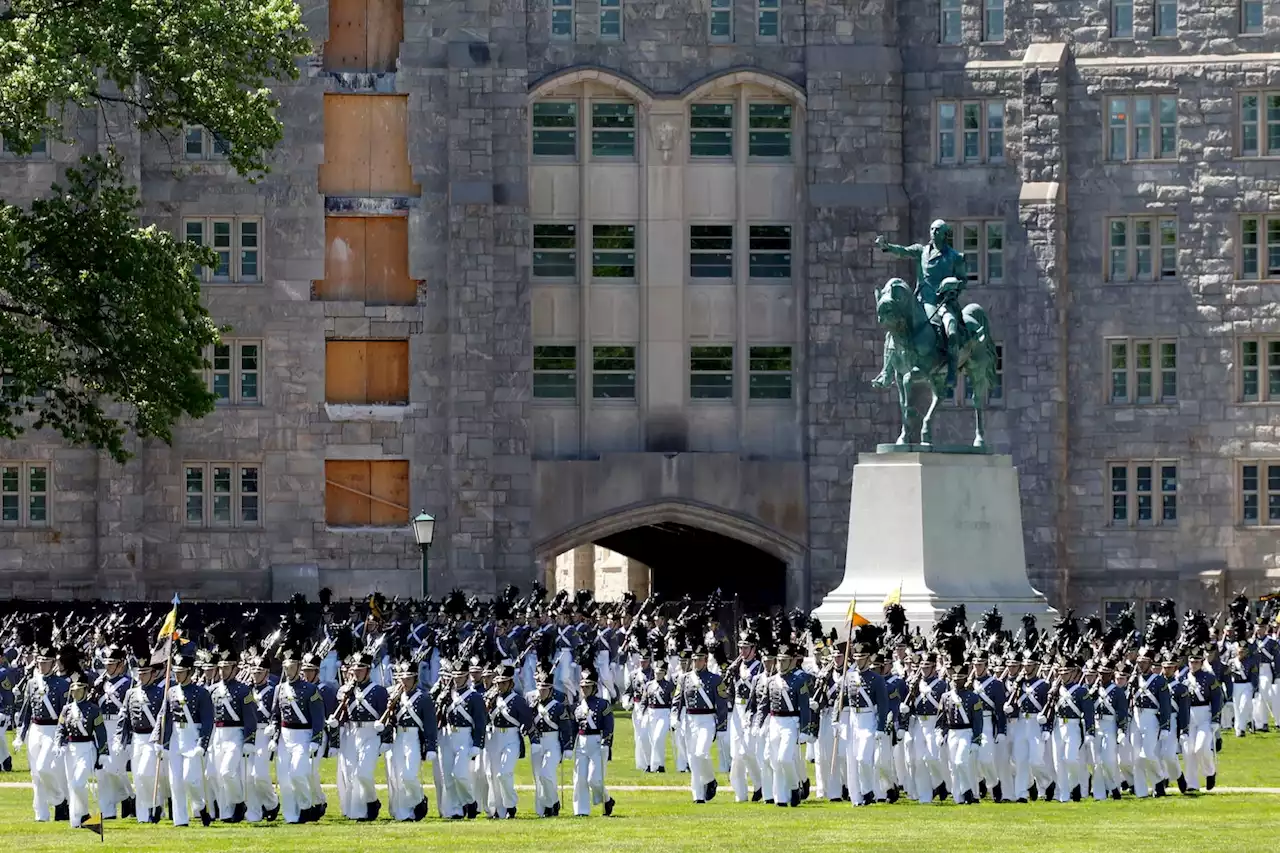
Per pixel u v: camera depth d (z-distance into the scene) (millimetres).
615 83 110562
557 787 57031
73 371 88562
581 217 111000
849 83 110812
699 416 111438
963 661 59938
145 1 80750
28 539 107562
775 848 46812
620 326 111312
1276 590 109375
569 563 143500
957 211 110812
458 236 108562
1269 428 110188
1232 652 82438
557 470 109688
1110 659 61812
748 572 117000
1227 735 82125
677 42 111062
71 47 78625
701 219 111688
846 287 110438
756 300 111562
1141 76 111062
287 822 54281
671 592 121188
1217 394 110688
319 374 109125
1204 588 109750
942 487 84500
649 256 111250
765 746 59281
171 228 108438
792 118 111812
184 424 108375
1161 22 111500
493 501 108625
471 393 108562
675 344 111188
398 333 109500
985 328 85750
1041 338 110125
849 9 111500
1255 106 111000
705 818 54531
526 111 109500
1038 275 110188
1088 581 110750
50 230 82750
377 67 110250
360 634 83062
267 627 93812
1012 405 110250
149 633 87062
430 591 108875
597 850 46375
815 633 74438
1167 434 110688
